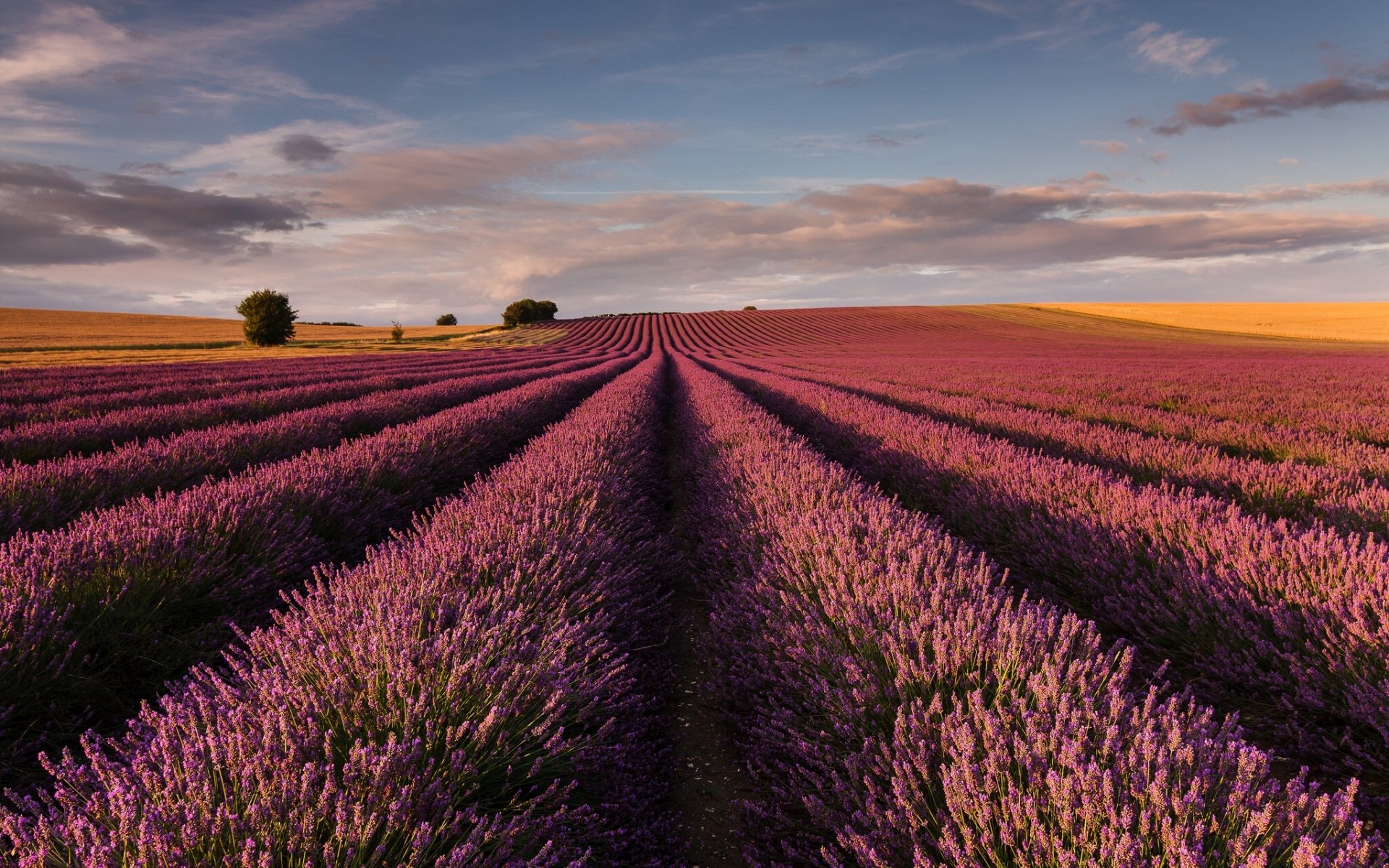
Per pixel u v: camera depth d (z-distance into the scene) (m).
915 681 2.43
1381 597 3.01
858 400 12.98
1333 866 1.43
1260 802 1.63
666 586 4.75
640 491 6.47
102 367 24.19
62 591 3.22
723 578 4.31
